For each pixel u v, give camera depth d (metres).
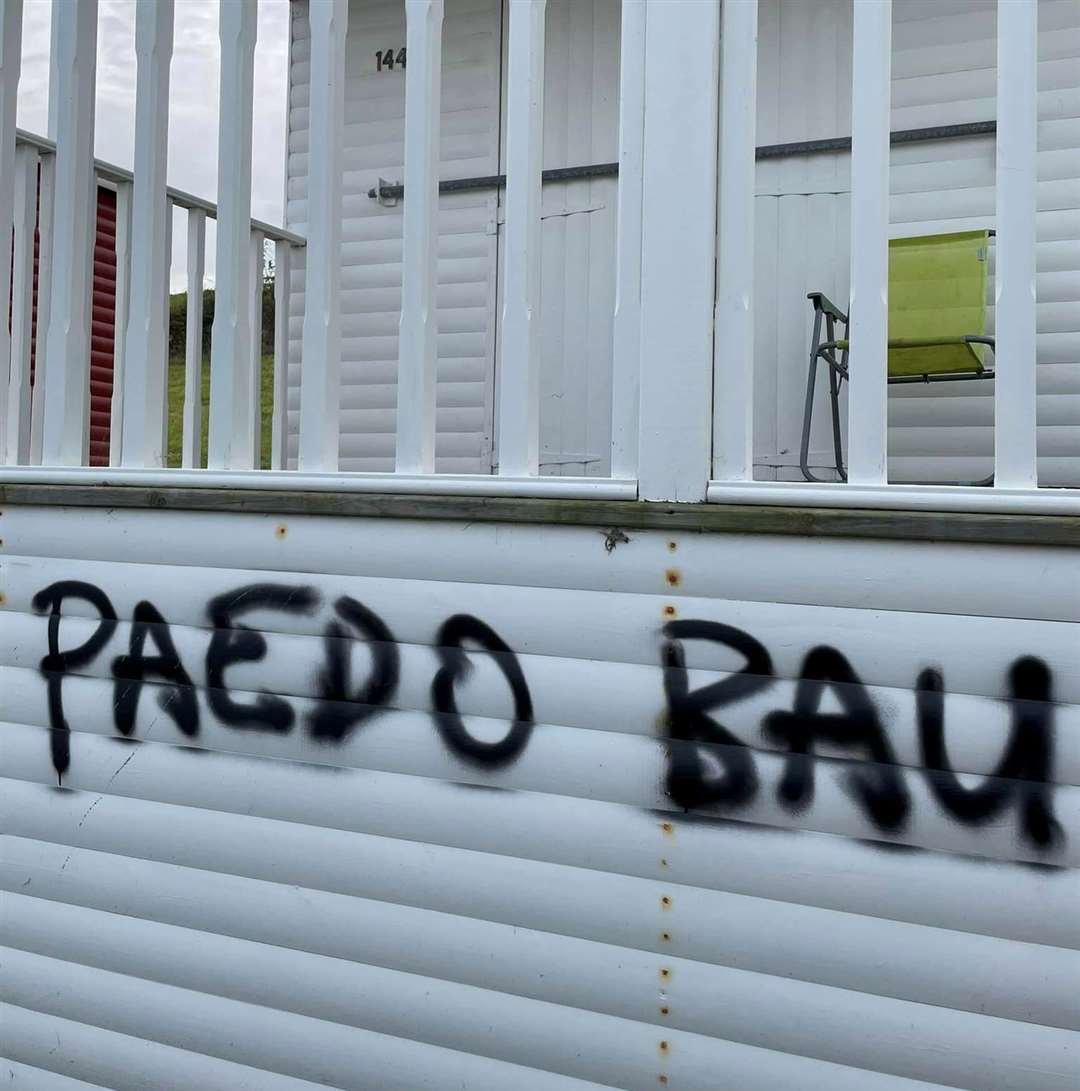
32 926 2.02
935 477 3.61
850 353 1.54
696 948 1.56
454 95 4.19
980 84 3.51
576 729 1.65
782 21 3.70
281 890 1.83
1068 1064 1.37
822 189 3.67
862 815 1.48
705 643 1.57
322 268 1.89
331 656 1.81
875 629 1.49
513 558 1.69
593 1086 1.61
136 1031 1.93
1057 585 1.40
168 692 1.95
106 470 2.00
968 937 1.43
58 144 2.13
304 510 1.81
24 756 2.06
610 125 3.92
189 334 3.37
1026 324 1.45
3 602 2.11
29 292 2.88
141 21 2.04
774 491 1.54
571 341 4.00
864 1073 1.47
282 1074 1.82
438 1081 1.71
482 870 1.68
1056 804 1.40
